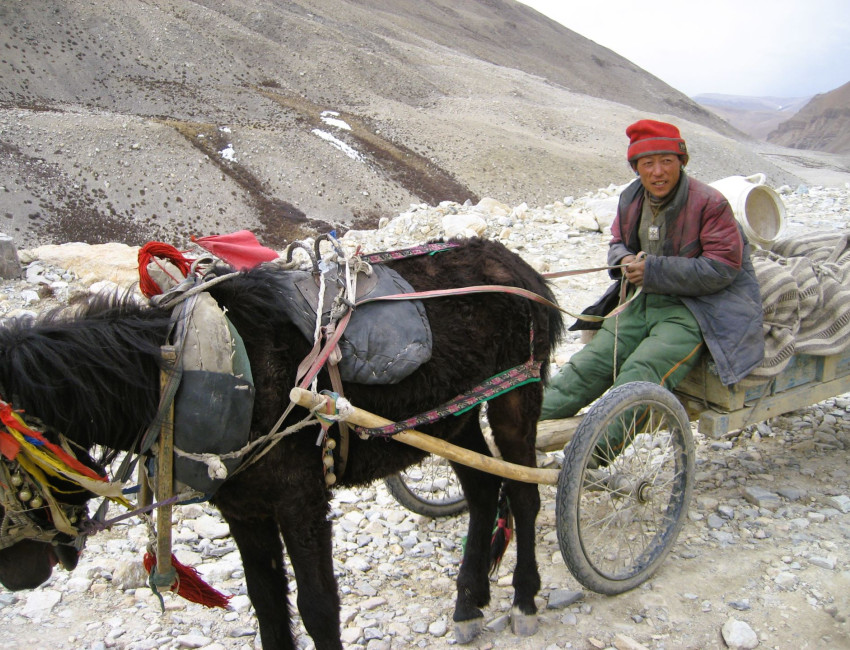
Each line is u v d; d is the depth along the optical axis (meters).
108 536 4.12
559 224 10.52
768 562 3.54
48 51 88.69
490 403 3.28
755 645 3.02
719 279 3.51
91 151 69.81
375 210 77.12
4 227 58.03
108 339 2.39
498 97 132.12
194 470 2.41
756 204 4.52
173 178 70.94
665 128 3.49
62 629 3.34
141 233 63.00
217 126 82.75
